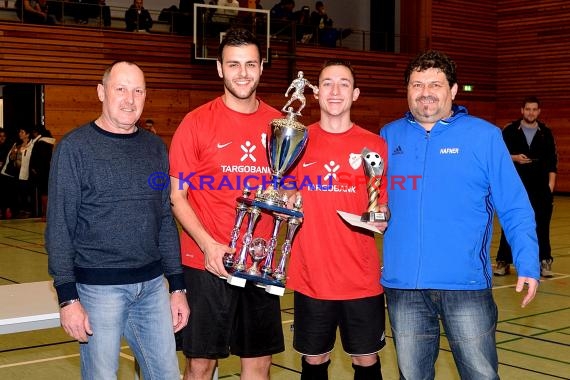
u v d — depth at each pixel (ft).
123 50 49.88
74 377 15.37
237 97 10.93
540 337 18.43
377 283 11.35
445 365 16.16
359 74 60.29
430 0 64.08
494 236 39.50
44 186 45.93
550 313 21.08
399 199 10.49
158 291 9.94
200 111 11.13
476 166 10.12
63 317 9.29
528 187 25.64
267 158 10.99
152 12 56.49
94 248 9.52
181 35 52.16
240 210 10.41
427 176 10.27
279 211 10.19
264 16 53.72
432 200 10.23
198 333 11.15
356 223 10.23
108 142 9.62
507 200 10.08
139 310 9.87
